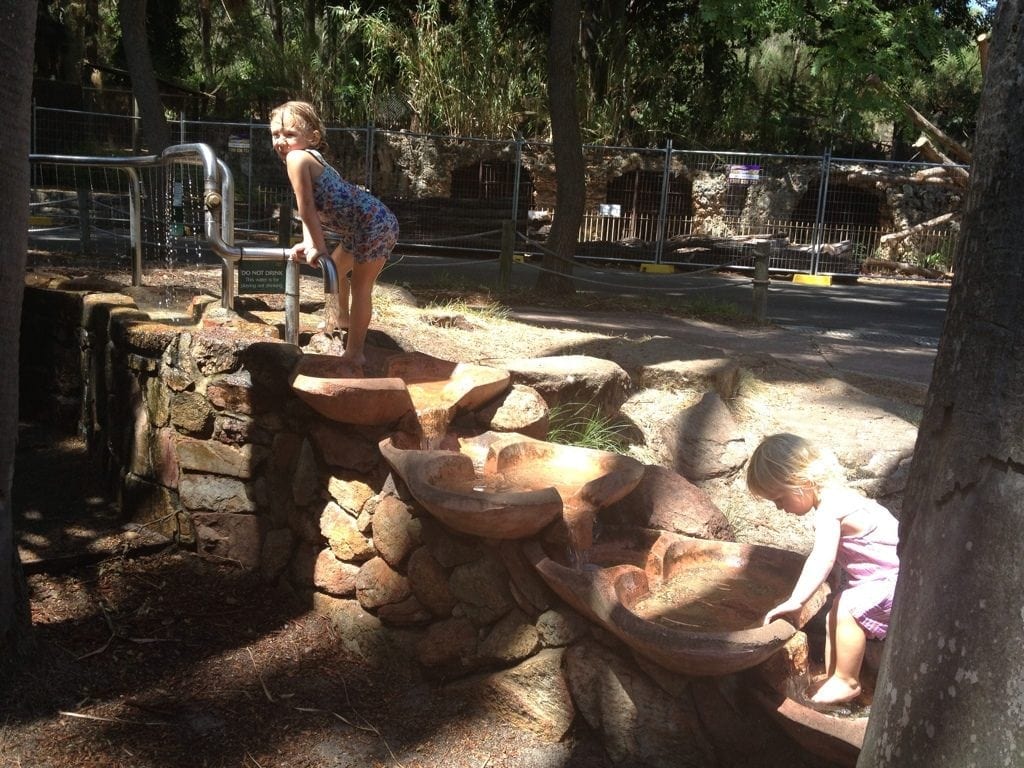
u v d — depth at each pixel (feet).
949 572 6.36
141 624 13.23
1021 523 6.05
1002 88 6.24
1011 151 6.16
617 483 12.21
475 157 62.54
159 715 11.30
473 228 59.77
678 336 27.99
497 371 14.84
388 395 12.70
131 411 16.17
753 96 74.18
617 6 70.79
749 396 20.12
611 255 60.34
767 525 16.39
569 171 36.19
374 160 63.26
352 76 70.13
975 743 6.12
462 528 11.25
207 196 15.62
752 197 63.93
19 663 11.43
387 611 12.60
